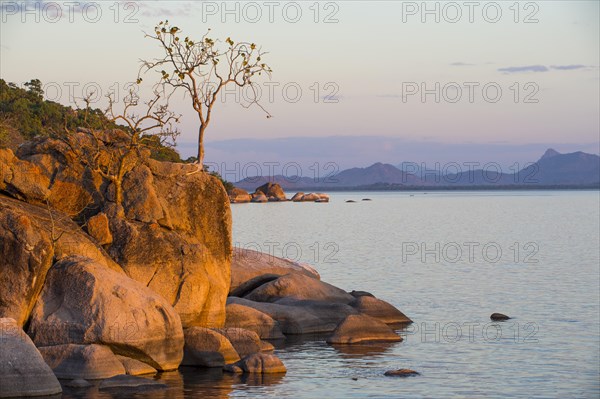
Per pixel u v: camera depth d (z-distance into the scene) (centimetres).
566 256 6881
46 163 2828
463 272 5562
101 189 2873
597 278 5241
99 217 2725
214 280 2873
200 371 2455
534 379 2473
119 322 2333
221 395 2183
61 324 2333
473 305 4078
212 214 3002
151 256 2762
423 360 2714
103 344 2319
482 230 10712
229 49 3014
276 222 11712
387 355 2778
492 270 5703
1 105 9569
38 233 2428
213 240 2997
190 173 2983
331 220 12638
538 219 13625
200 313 2805
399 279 5138
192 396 2161
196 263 2819
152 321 2391
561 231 10525
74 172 2850
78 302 2355
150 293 2453
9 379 2048
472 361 2716
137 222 2834
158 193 2930
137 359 2394
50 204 2778
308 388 2289
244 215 13562
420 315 3731
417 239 8938
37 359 2098
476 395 2281
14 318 2333
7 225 2400
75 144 2867
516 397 2266
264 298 3475
